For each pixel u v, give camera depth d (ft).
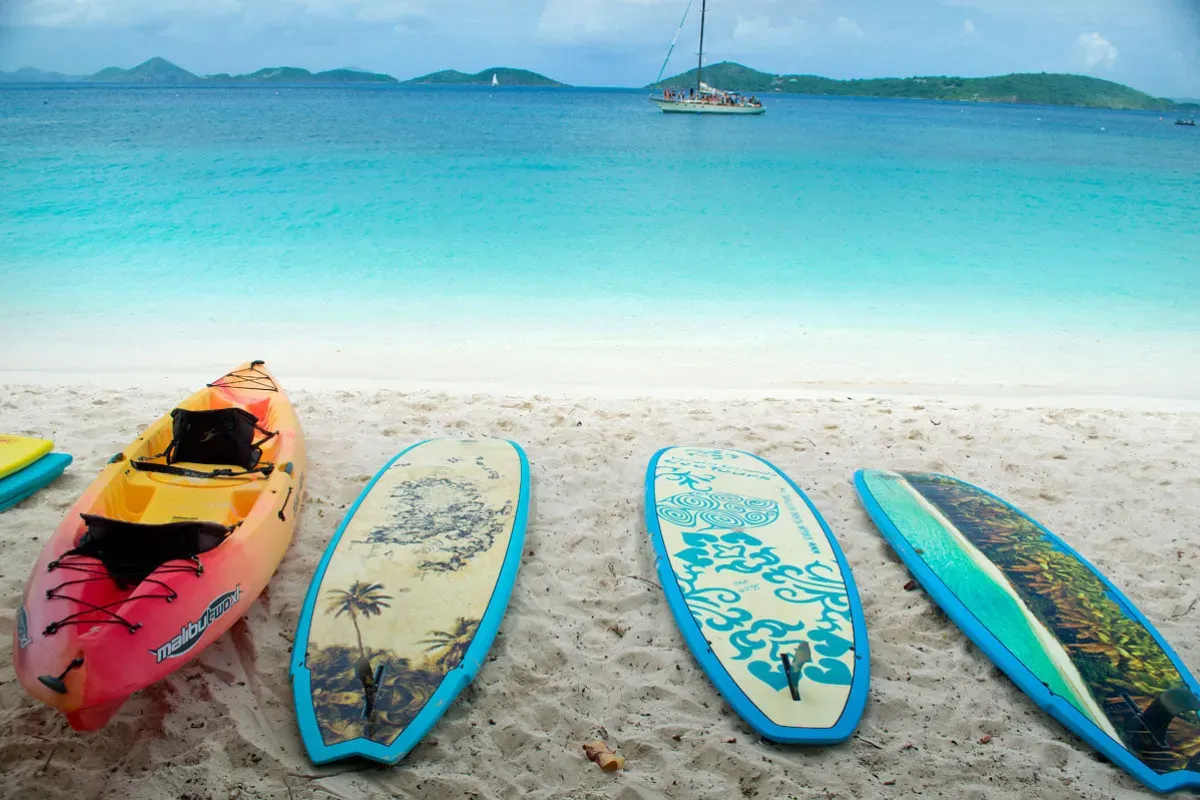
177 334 31.76
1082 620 14.01
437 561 14.76
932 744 11.49
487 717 11.72
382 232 50.83
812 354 30.83
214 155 88.02
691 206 62.80
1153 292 41.09
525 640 13.53
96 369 27.40
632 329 33.55
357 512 16.39
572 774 10.67
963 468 20.56
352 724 11.11
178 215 54.39
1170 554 16.58
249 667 12.71
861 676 12.48
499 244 48.44
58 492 17.89
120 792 10.12
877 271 44.52
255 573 13.34
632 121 180.75
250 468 16.84
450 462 18.76
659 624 14.12
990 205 67.10
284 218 54.24
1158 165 109.19
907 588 15.49
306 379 26.35
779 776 10.69
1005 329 34.83
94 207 56.34
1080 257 48.65
